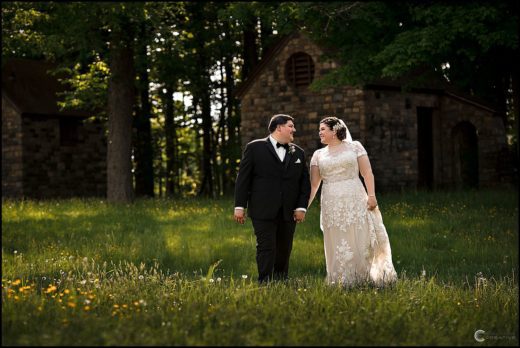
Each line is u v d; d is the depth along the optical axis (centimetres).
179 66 2795
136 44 2122
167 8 2055
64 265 987
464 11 1733
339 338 476
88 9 1805
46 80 3017
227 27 3000
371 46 1944
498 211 1620
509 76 2430
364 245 829
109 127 2200
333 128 834
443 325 530
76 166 3025
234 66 3497
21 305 568
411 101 2456
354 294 643
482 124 2527
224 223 1462
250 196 819
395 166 2373
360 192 840
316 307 568
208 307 571
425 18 1812
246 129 2478
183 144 3909
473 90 2562
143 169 3053
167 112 3522
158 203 1936
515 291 720
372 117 2300
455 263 1118
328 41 2062
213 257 1120
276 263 845
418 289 702
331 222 836
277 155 812
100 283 738
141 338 457
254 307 568
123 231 1391
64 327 488
